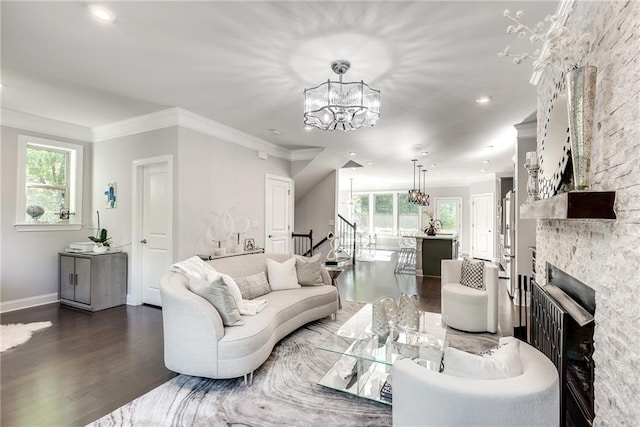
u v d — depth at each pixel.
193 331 2.26
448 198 10.90
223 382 2.36
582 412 1.64
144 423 1.89
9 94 3.42
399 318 2.47
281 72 2.85
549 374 1.20
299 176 6.41
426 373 1.24
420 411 1.22
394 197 11.91
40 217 4.42
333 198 7.18
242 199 5.02
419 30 2.19
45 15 2.05
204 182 4.31
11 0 1.89
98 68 2.79
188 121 4.04
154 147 4.15
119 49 2.48
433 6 1.94
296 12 2.01
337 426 1.88
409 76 2.88
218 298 2.38
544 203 1.74
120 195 4.52
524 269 4.46
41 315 3.90
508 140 5.16
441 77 2.89
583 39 1.40
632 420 1.13
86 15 2.05
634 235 1.12
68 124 4.52
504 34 2.23
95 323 3.62
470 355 1.28
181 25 2.16
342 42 2.35
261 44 2.39
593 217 1.24
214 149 4.47
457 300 3.54
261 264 3.78
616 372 1.25
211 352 2.21
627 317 1.17
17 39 2.33
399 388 1.32
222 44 2.40
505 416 1.09
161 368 2.57
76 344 3.03
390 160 7.02
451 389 1.15
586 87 1.37
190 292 2.40
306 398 2.16
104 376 2.44
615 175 1.27
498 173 8.86
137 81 3.07
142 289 4.42
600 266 1.41
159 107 3.83
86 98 3.53
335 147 5.81
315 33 2.24
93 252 4.30
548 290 2.16
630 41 1.16
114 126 4.52
